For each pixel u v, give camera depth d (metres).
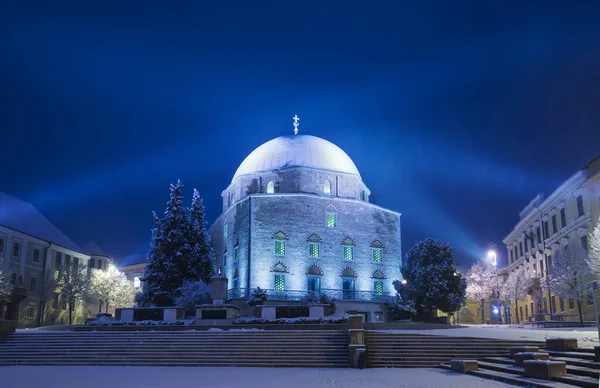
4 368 26.56
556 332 30.98
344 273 54.84
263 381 19.81
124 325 36.81
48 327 42.66
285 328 34.06
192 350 28.42
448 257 54.53
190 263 50.03
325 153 60.25
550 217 56.16
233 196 60.75
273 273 52.16
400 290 54.38
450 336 27.52
